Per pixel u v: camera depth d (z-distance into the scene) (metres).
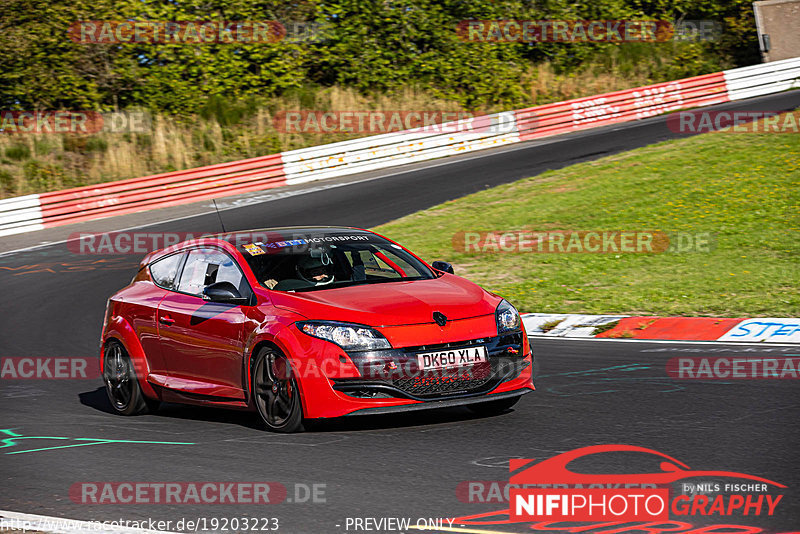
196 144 107.56
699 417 23.61
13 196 94.31
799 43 123.50
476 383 23.50
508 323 24.39
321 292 24.91
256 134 111.00
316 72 124.25
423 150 100.19
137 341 28.17
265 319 24.23
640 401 25.81
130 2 114.81
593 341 36.38
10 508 18.53
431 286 25.56
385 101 120.56
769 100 105.06
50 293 54.38
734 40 137.12
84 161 101.44
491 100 123.62
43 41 110.19
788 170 66.38
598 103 108.44
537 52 132.62
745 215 57.78
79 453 23.19
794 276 44.38
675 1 138.50
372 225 67.25
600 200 66.19
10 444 24.56
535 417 24.47
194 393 26.36
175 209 85.00
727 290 42.91
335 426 24.36
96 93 110.38
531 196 70.81
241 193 90.69
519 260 54.00
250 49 118.44
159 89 112.88
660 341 35.50
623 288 45.44
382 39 126.50
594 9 134.62
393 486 18.88
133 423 27.05
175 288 28.23
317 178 94.56
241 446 22.80
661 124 98.75
